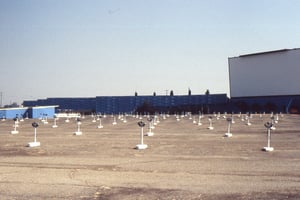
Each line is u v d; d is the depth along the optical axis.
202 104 96.25
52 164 11.80
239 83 90.81
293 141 19.25
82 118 62.34
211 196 7.51
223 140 20.05
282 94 83.50
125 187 8.39
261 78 86.88
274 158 12.88
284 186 8.38
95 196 7.60
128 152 14.87
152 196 7.56
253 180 9.06
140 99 100.25
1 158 13.34
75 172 10.32
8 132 28.67
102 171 10.44
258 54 86.75
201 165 11.38
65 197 7.54
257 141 19.30
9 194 7.81
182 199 7.30
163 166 11.23
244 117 56.31
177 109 92.88
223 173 10.01
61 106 105.62
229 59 92.38
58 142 19.64
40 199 7.39
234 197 7.42
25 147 17.23
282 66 83.38
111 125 39.25
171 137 22.39
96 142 19.44
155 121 43.09
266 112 83.38
